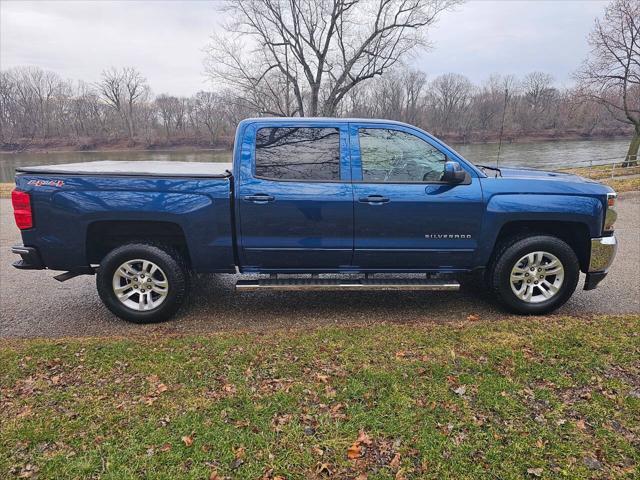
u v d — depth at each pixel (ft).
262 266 13.44
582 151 134.00
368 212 12.78
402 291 16.26
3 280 18.57
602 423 8.04
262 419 8.23
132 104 236.63
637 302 14.79
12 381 9.68
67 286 17.66
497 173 14.65
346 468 7.04
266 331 12.64
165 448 7.48
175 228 13.38
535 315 13.60
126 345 11.40
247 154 12.84
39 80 233.55
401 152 13.04
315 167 12.89
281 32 91.56
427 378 9.56
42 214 12.64
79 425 8.11
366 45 90.94
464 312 14.10
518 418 8.20
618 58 77.10
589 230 13.19
